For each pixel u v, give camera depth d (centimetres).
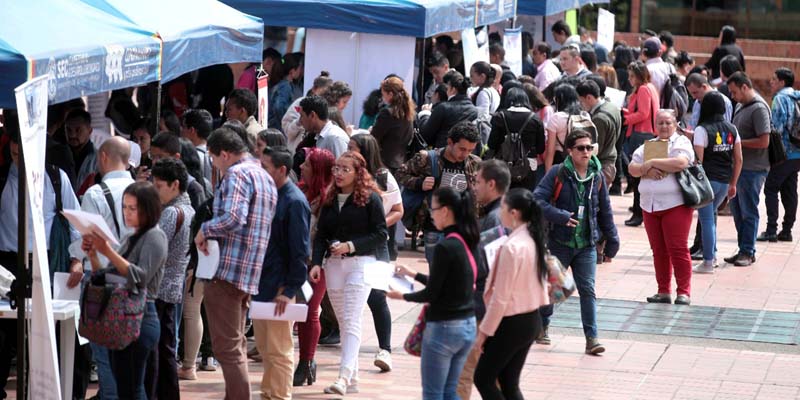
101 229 1198
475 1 2823
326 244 1534
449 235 1234
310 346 1585
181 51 1642
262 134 1606
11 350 1464
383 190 1619
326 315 1808
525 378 1664
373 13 2438
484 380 1260
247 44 1938
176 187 1363
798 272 2452
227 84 2794
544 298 1261
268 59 2889
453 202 1235
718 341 1902
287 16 2436
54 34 1325
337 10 2431
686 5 5569
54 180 1443
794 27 5475
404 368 1700
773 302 2180
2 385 1472
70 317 1342
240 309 1372
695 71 3575
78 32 1386
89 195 1377
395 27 2444
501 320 1242
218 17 1873
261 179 1354
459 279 1223
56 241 1437
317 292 1568
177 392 1417
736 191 2455
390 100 2288
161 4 1767
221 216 1324
